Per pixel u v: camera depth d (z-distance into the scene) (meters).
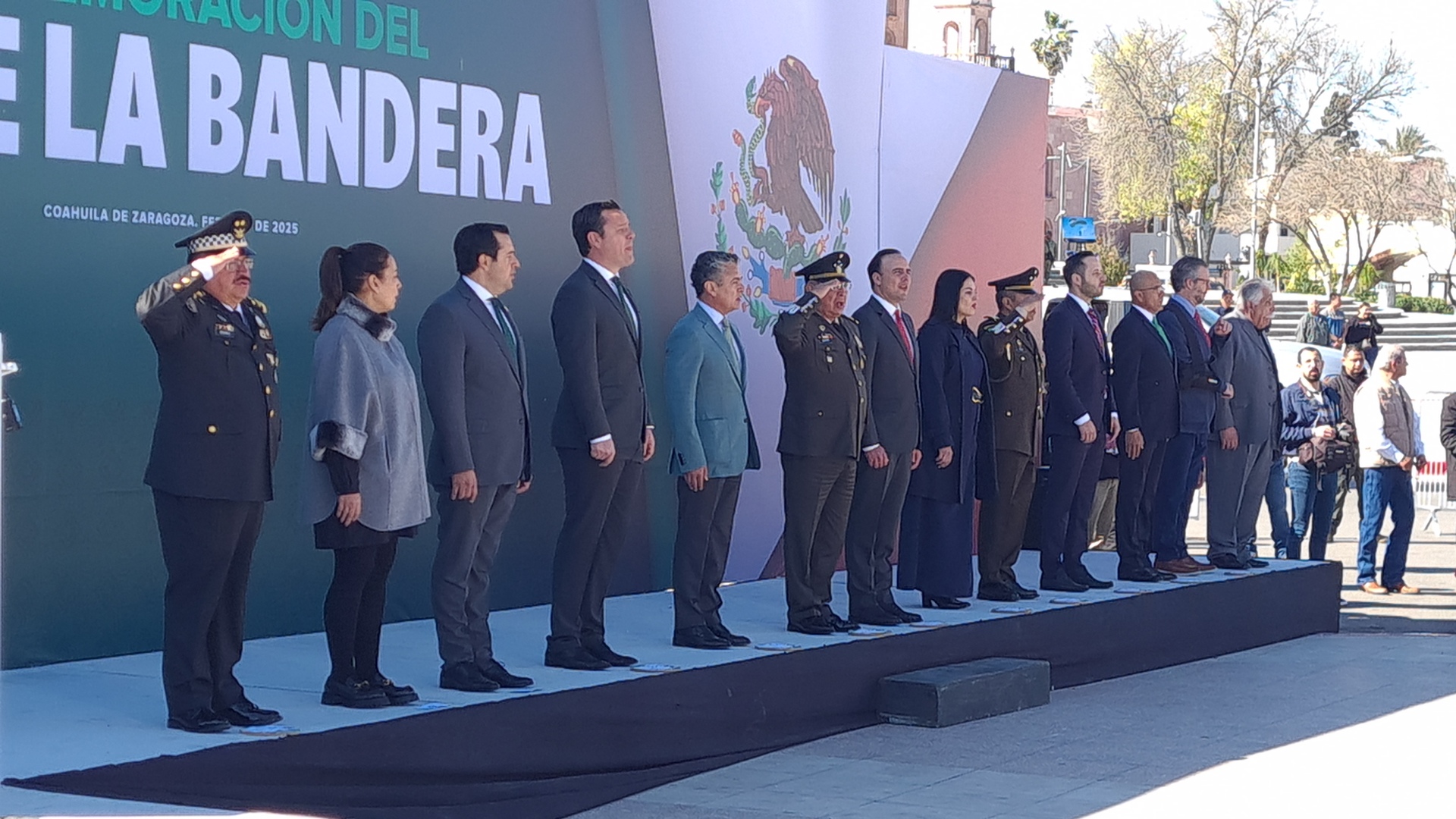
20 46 5.85
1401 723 7.25
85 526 6.09
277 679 5.82
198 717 4.87
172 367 4.86
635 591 8.38
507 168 7.66
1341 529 16.50
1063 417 8.62
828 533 7.27
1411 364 26.77
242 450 4.89
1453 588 12.24
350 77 6.98
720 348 6.85
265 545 6.71
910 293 10.39
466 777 5.29
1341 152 49.31
